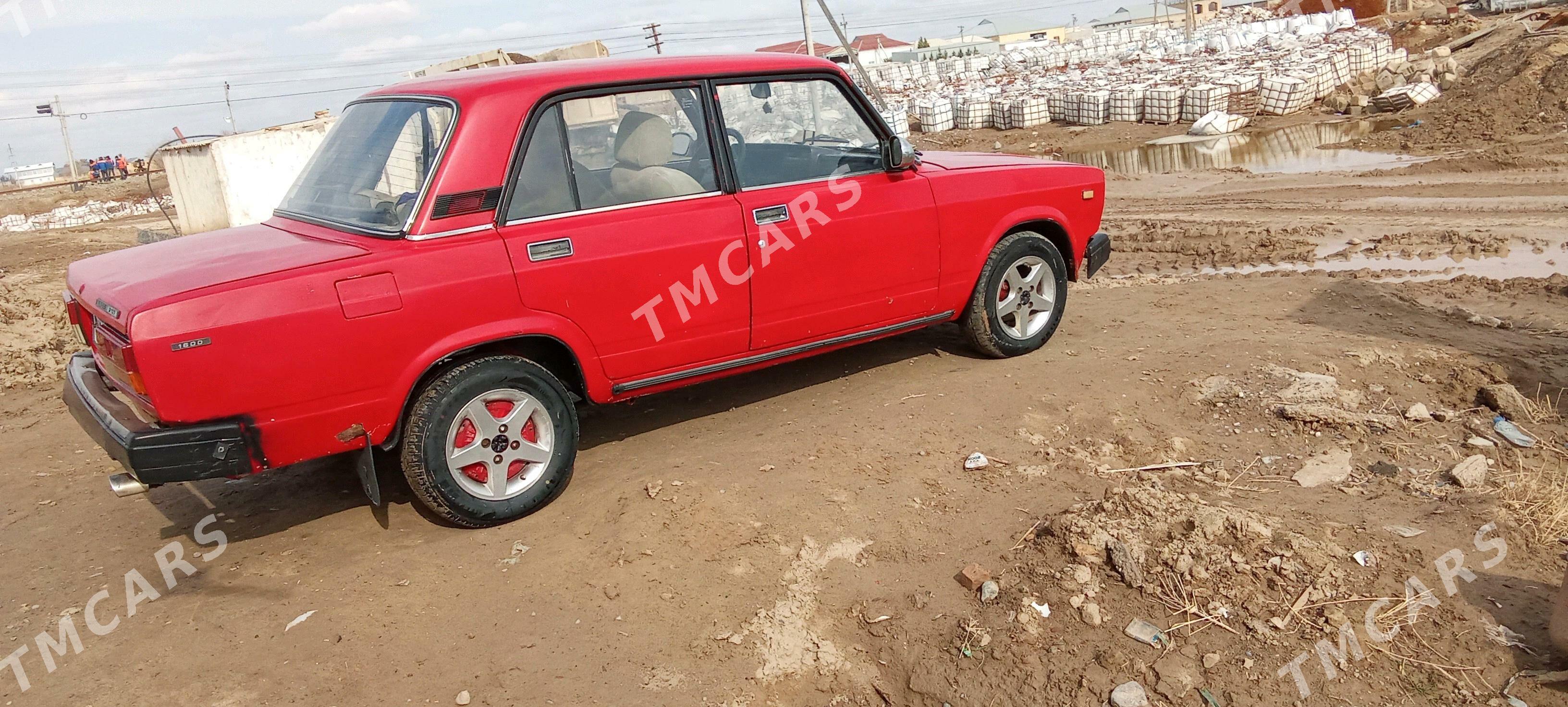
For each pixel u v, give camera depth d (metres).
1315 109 21.50
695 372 4.39
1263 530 3.46
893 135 4.94
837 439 4.50
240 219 14.99
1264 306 6.55
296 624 3.41
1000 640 3.17
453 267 3.64
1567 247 8.18
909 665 3.15
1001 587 3.39
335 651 3.26
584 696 3.04
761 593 3.48
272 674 3.17
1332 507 3.83
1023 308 5.54
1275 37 36.16
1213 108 20.81
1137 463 4.27
